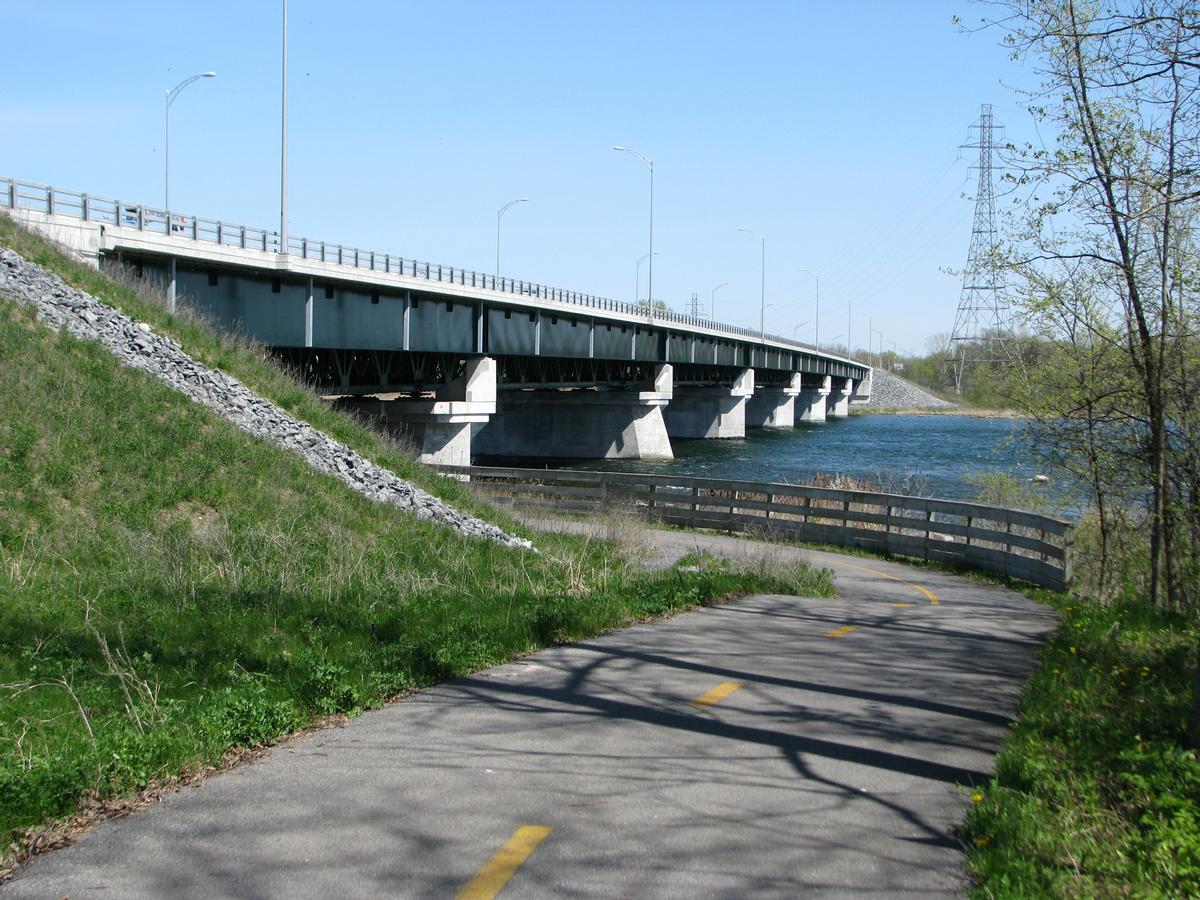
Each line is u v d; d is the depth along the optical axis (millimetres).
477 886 4609
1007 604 16125
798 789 6070
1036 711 7609
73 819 5305
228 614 9867
